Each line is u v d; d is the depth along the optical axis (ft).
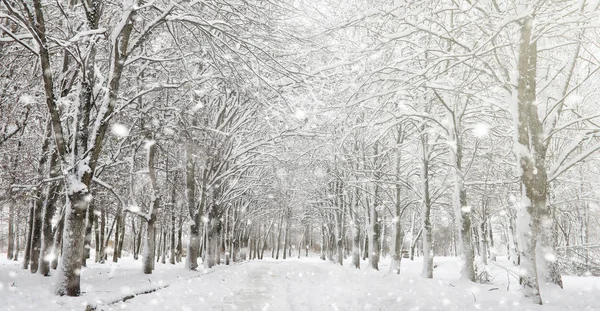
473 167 62.54
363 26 32.01
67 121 49.14
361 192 86.74
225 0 34.99
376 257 78.07
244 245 159.12
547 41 37.35
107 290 34.55
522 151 26.78
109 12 43.70
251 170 99.66
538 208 26.20
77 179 32.09
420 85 32.73
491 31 30.14
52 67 49.26
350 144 67.31
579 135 30.68
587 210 80.38
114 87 34.40
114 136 54.70
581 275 55.47
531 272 25.18
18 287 33.30
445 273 73.92
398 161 68.59
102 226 105.50
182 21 35.32
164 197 90.48
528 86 27.76
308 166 76.43
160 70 49.98
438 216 127.95
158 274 56.13
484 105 43.65
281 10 39.09
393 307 25.35
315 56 45.68
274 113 39.88
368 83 34.37
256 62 38.09
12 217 109.40
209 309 27.81
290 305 28.78
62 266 30.53
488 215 93.76
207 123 72.38
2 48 40.70
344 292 33.88
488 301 25.71
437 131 50.52
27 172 54.39
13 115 45.21
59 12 44.42
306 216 155.22
